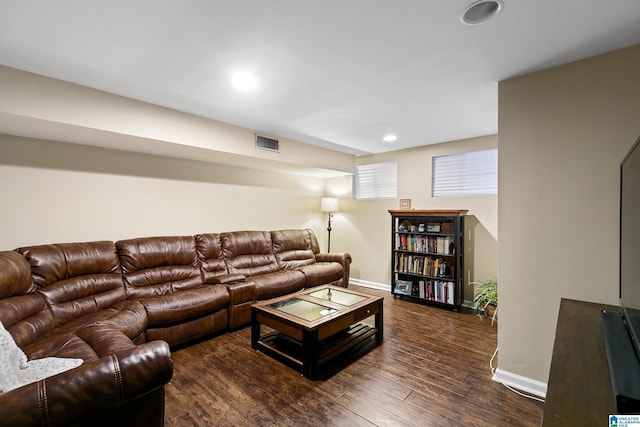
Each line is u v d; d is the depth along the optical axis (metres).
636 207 1.26
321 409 1.94
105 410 1.23
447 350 2.78
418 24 1.60
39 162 2.79
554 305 2.05
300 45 1.82
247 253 4.23
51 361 1.59
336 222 5.79
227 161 4.06
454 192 4.34
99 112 2.50
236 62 2.03
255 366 2.48
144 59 2.00
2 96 2.08
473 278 4.12
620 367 1.04
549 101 2.05
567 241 2.00
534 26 1.61
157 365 1.34
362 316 2.78
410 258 4.38
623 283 1.52
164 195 3.68
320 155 4.66
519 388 2.16
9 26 1.64
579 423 0.85
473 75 2.19
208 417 1.86
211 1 1.42
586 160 1.93
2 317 1.86
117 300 2.79
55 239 2.87
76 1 1.43
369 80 2.30
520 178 2.16
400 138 4.12
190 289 3.30
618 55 1.82
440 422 1.82
